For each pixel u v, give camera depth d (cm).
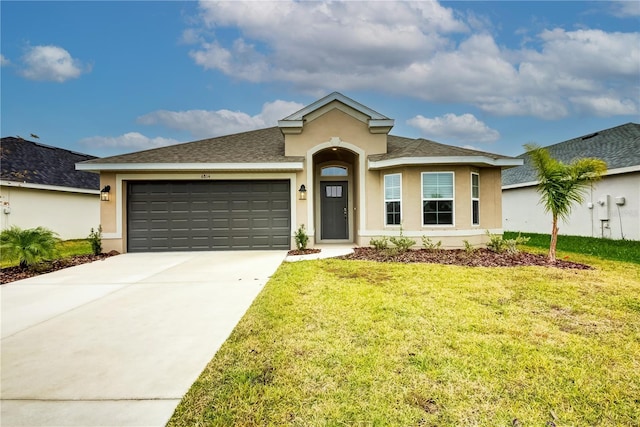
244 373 306
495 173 1127
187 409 256
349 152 1248
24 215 1441
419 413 249
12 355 349
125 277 725
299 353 344
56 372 312
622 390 277
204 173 1115
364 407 256
